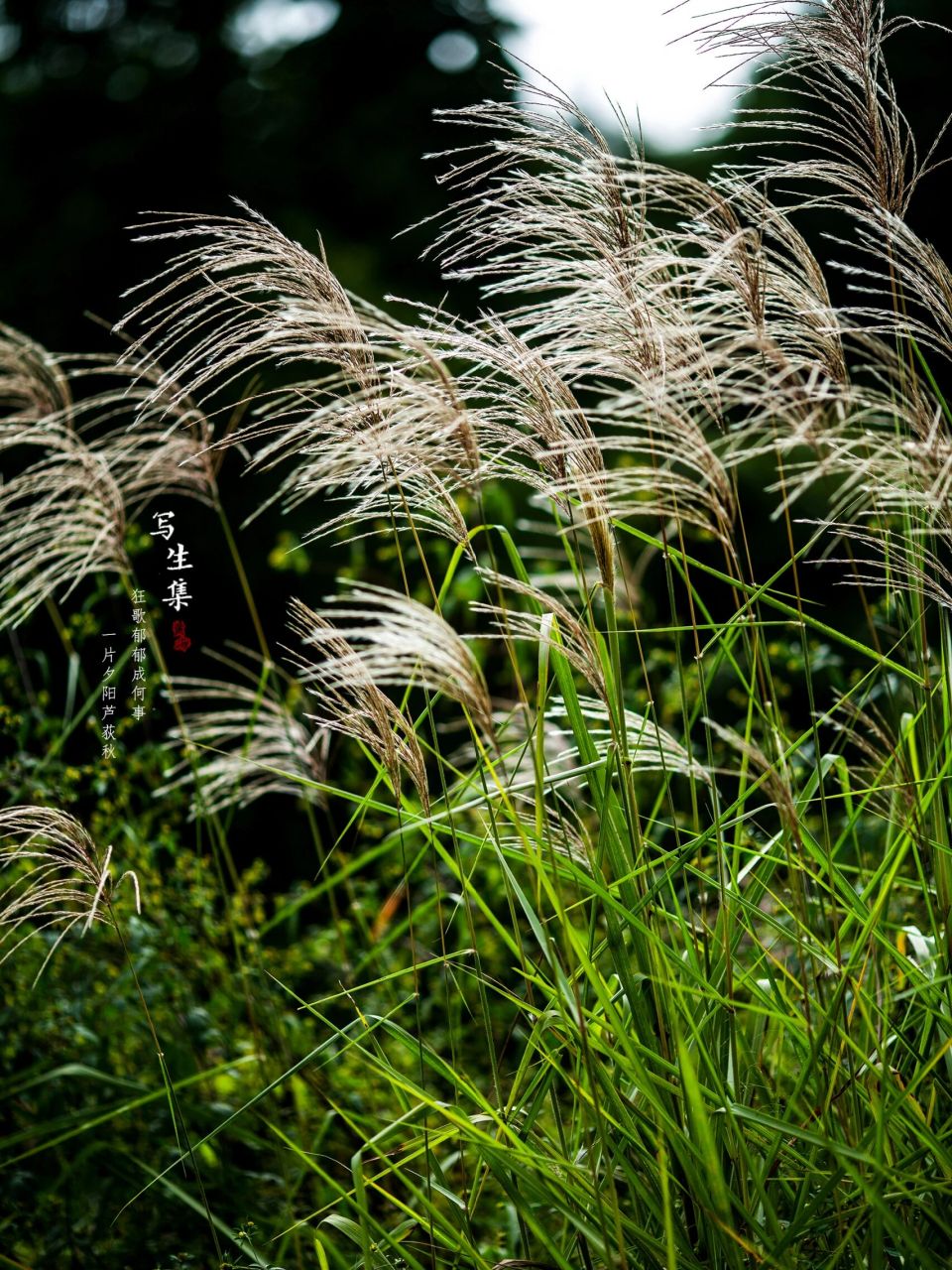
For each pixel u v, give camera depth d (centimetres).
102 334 1112
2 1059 382
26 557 361
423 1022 430
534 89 235
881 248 246
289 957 431
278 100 1249
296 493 243
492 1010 439
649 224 235
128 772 424
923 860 238
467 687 190
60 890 265
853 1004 221
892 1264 229
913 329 223
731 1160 222
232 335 234
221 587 898
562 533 231
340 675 219
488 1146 210
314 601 893
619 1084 220
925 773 239
